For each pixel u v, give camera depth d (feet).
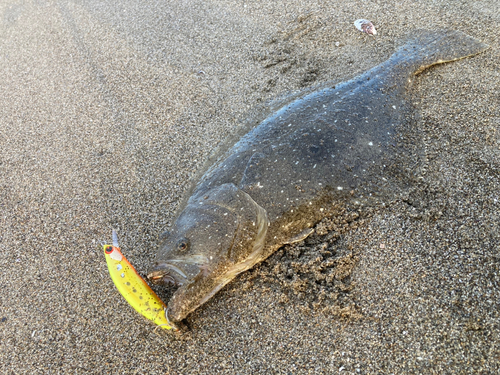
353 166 1.43
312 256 1.29
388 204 1.38
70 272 1.39
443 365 1.06
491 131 1.50
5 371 1.20
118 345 1.22
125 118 1.86
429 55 1.79
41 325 1.28
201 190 1.40
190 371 1.15
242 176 1.37
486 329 1.09
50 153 1.77
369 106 1.57
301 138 1.44
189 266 1.20
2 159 1.77
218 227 1.25
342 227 1.35
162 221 1.48
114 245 1.26
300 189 1.35
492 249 1.22
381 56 1.89
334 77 1.85
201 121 1.80
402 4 2.15
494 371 1.03
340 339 1.15
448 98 1.65
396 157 1.50
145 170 1.65
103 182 1.63
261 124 1.59
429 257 1.25
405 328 1.13
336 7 2.22
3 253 1.46
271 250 1.33
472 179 1.39
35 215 1.56
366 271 1.26
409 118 1.61
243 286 1.28
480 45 1.82
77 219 1.53
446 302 1.15
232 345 1.18
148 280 1.33
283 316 1.21
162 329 1.23
